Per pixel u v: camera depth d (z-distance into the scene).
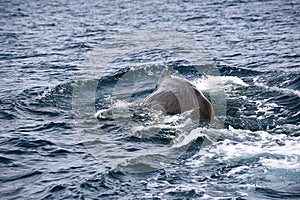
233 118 34.00
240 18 104.94
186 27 94.62
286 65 54.75
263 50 66.06
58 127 33.94
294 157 27.14
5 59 64.50
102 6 150.00
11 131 33.50
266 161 26.72
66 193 24.64
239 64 56.38
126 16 120.00
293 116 34.72
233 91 41.38
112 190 24.73
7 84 48.81
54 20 114.56
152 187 24.88
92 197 24.19
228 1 144.25
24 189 25.23
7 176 26.77
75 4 159.12
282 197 23.59
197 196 23.88
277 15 106.62
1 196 24.56
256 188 24.39
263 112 35.53
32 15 126.75
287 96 39.28
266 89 41.62
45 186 25.47
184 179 25.52
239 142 29.39
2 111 37.81
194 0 153.75
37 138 31.97
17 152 29.94
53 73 54.41
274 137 30.33
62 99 40.81
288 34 80.00
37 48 73.62
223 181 25.12
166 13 122.94
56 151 29.89
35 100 40.62
